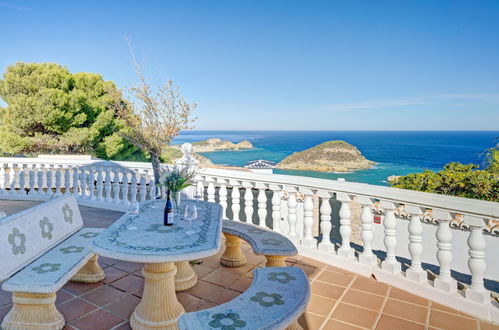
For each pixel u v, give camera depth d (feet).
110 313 10.37
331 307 11.04
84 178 26.43
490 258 15.28
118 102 18.72
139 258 7.95
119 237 9.33
